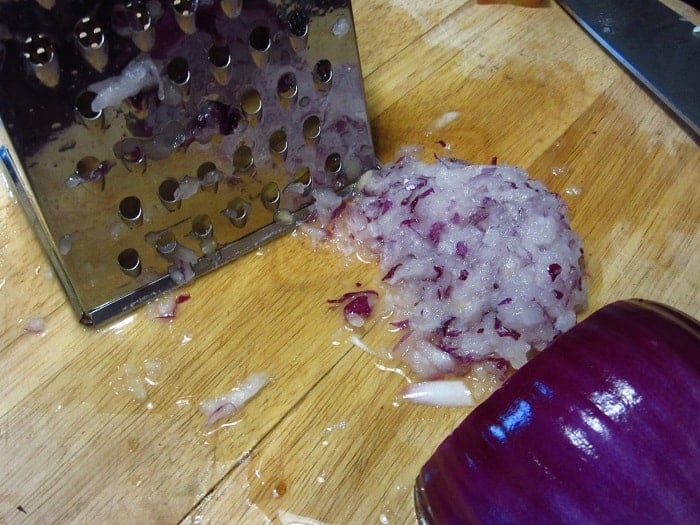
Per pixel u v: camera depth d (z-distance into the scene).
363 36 0.26
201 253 0.20
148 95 0.16
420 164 0.22
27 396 0.18
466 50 0.26
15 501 0.16
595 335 0.16
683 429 0.14
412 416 0.18
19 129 0.15
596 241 0.21
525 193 0.20
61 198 0.17
